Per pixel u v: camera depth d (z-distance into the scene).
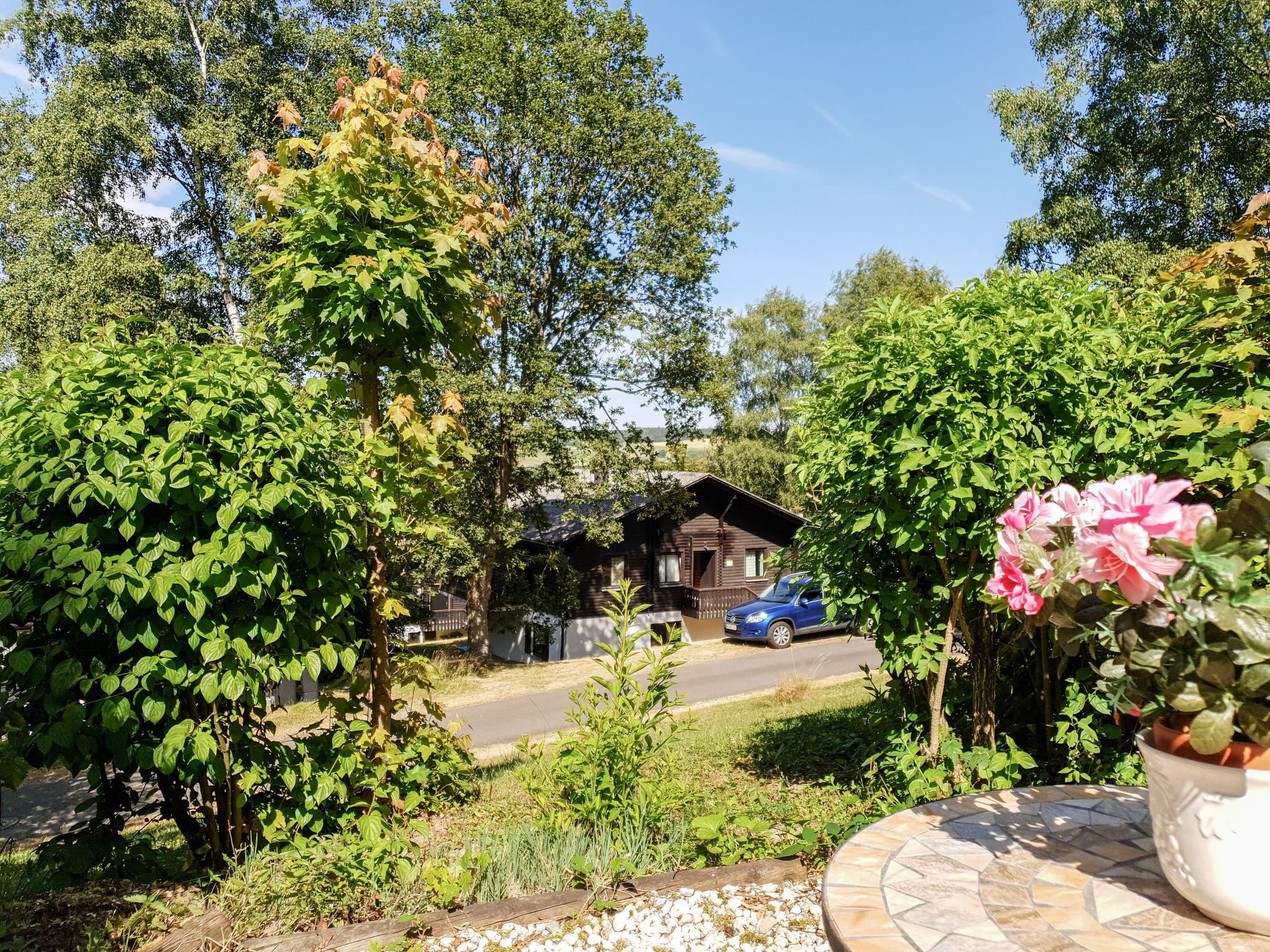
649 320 19.42
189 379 3.43
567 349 19.48
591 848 3.45
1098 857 1.79
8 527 3.35
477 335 5.21
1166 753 1.46
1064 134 20.33
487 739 11.64
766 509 26.83
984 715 4.19
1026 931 1.46
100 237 19.84
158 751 3.14
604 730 3.88
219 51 20.33
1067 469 3.61
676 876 3.21
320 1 21.36
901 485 3.66
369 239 4.38
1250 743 1.38
